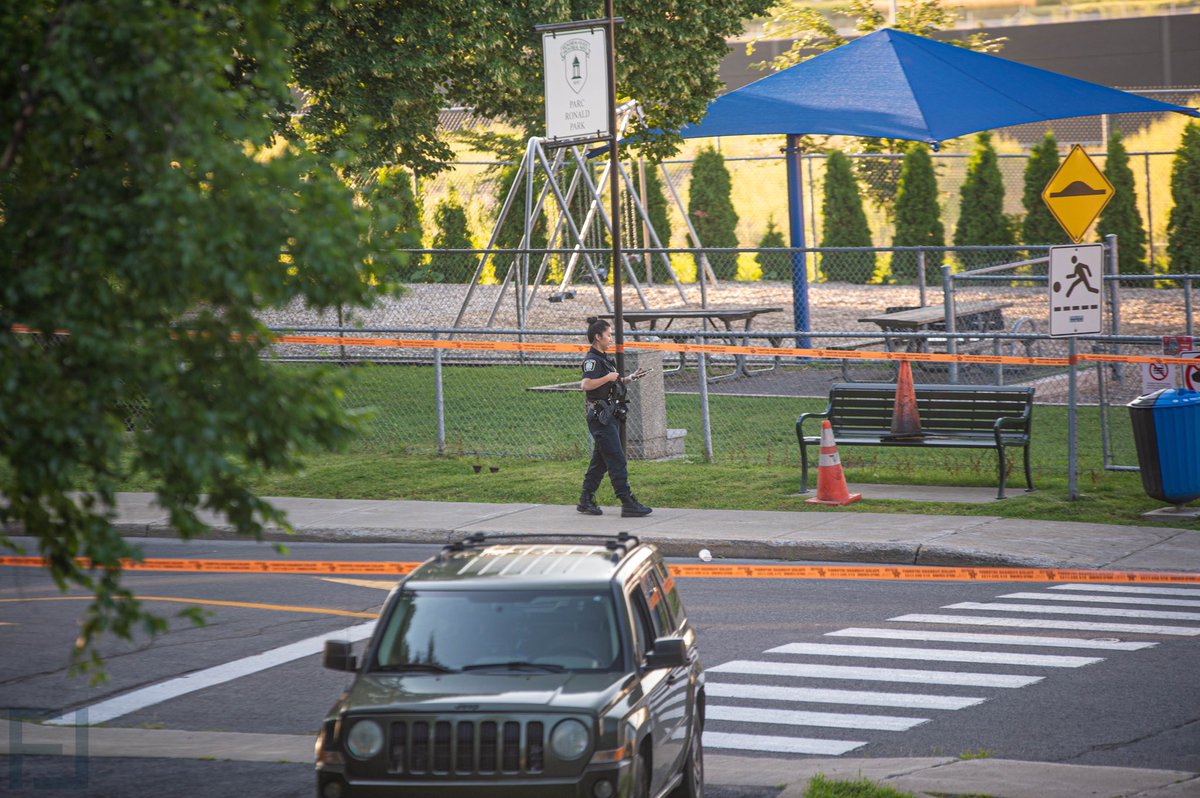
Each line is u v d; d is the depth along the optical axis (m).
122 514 68.62
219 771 34.84
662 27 106.75
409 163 111.62
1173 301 135.25
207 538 66.06
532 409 94.44
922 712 38.38
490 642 28.55
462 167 189.50
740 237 199.88
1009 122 111.75
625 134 118.25
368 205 26.17
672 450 80.56
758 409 92.81
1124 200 153.50
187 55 22.77
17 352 22.56
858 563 57.59
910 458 78.38
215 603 53.59
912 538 58.22
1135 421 61.56
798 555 58.28
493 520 64.69
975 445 66.94
